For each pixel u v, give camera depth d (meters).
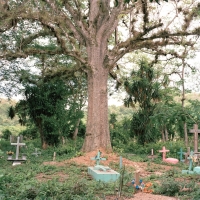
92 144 20.09
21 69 29.17
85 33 20.83
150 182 11.13
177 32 21.11
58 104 25.78
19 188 9.07
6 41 25.84
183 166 16.92
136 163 17.73
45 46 28.66
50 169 14.96
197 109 18.02
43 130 26.28
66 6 20.77
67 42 25.53
